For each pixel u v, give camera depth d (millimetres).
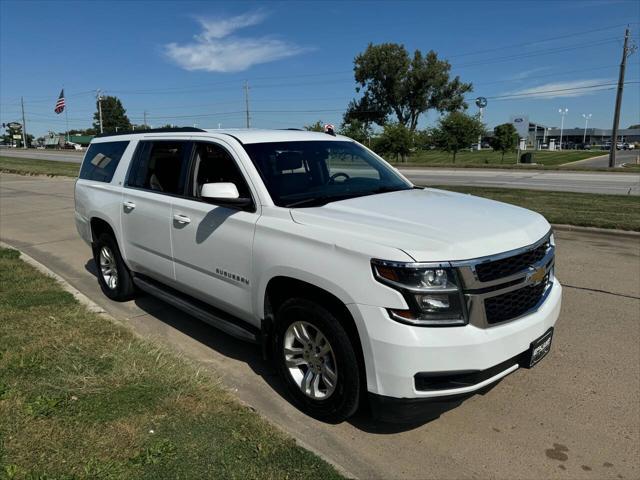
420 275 2777
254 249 3596
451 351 2791
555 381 3957
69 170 26984
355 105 72875
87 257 7848
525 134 43719
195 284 4293
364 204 3656
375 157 4918
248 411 3334
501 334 2936
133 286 5559
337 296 3025
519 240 3172
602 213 10961
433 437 3264
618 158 58219
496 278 2945
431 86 68562
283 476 2734
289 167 3992
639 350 4469
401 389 2844
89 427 3076
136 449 2896
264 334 3691
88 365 3832
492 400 3699
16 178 23297
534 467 2986
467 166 35812
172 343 4613
